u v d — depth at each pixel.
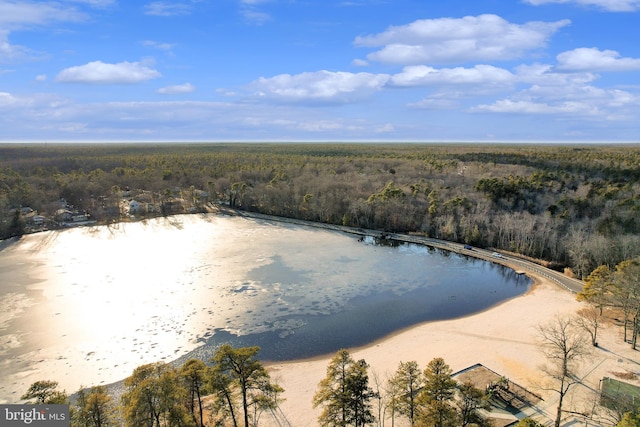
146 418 33.28
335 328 65.06
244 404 37.72
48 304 71.25
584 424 40.78
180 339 60.47
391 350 57.94
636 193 112.38
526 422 33.50
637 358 52.66
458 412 36.88
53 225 130.12
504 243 109.00
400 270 94.25
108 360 54.44
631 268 61.91
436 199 129.88
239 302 73.81
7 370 51.50
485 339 60.25
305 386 49.09
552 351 54.97
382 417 42.41
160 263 95.19
